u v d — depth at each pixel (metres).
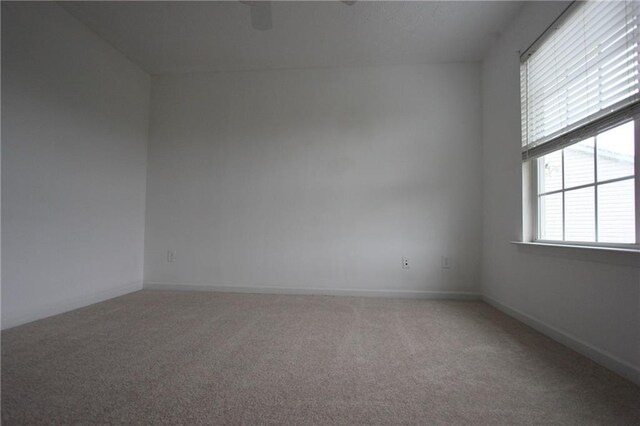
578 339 1.58
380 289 2.96
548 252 1.81
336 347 1.65
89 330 1.91
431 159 2.95
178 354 1.54
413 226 2.95
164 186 3.24
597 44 1.51
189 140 3.24
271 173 3.13
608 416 1.03
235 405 1.09
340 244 3.02
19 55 2.00
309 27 2.49
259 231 3.12
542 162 2.02
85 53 2.51
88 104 2.54
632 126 1.33
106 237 2.74
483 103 2.86
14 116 1.97
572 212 1.73
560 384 1.24
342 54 2.87
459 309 2.47
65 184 2.33
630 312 1.27
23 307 2.03
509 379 1.29
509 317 2.24
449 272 2.89
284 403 1.10
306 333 1.87
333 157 3.06
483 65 2.86
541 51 1.98
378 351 1.59
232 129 3.20
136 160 3.12
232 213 3.16
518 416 1.03
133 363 1.43
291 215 3.09
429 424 0.99
